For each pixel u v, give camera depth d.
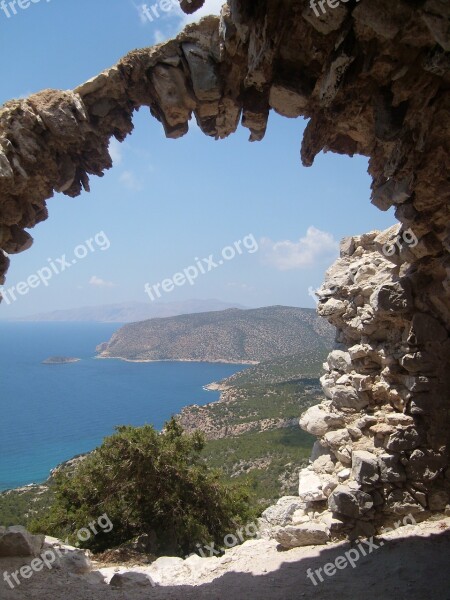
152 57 7.77
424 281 8.90
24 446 62.53
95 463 15.35
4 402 92.12
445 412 8.75
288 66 7.13
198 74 7.63
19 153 7.74
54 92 8.02
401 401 9.00
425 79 6.17
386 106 6.63
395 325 9.27
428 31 5.52
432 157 6.74
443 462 8.64
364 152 8.23
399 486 8.59
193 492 15.04
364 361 9.71
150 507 14.72
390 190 7.67
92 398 87.88
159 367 105.81
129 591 7.25
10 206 8.02
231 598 6.76
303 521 9.01
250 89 7.85
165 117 8.35
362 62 6.36
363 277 10.16
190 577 7.94
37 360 152.12
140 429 16.05
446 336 8.84
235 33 7.12
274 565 7.92
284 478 25.33
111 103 8.27
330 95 6.58
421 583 6.58
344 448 9.29
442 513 8.52
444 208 7.32
